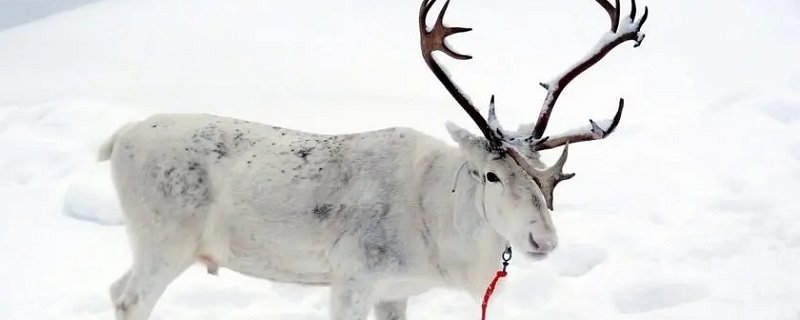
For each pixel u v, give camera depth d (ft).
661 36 56.44
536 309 22.88
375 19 64.75
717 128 37.42
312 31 61.93
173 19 66.80
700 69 48.65
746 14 60.64
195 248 19.63
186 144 19.20
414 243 18.21
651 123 38.86
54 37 61.98
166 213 19.21
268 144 19.26
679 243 26.43
